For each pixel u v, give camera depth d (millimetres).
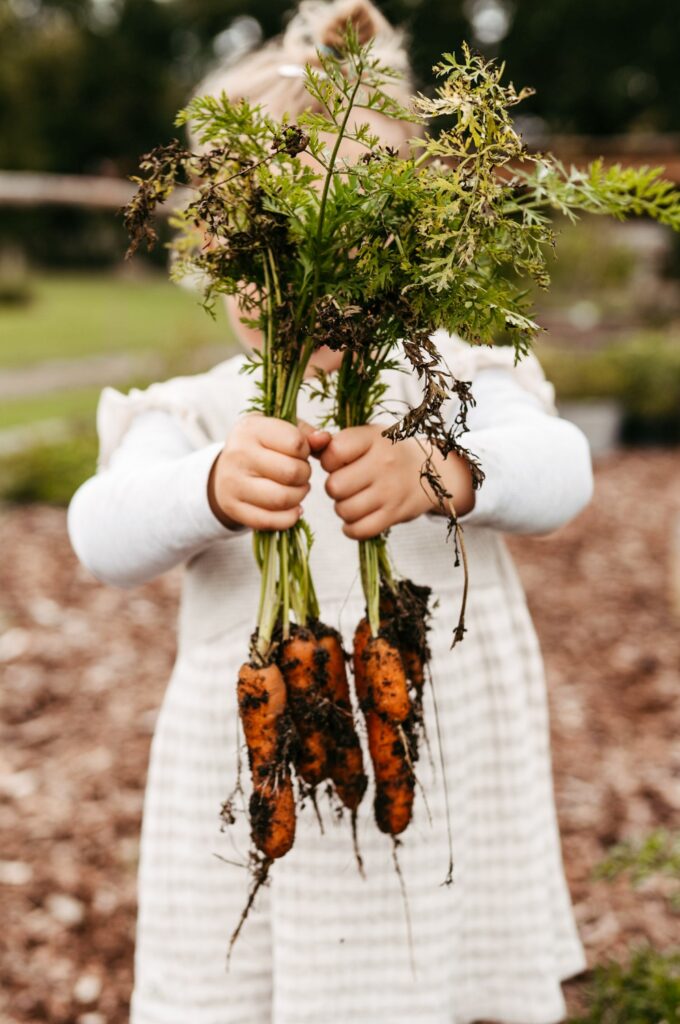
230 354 9328
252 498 1172
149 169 1062
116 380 11133
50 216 31578
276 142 1050
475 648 1468
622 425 8445
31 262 32375
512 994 1515
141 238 1078
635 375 8484
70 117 34406
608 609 4465
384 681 1195
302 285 1118
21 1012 2072
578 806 2805
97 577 1446
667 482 7055
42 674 3691
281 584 1199
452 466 1259
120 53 34781
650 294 14938
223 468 1201
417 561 1436
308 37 1474
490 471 1301
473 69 1004
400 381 1491
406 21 1557
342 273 1095
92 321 18812
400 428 1062
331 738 1205
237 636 1423
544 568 5078
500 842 1497
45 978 2164
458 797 1436
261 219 1081
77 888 2457
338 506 1204
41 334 16500
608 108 27375
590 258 13000
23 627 4094
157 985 1479
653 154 7602
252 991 1465
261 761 1171
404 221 1045
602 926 2262
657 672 3764
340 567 1414
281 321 1126
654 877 2406
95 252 32938
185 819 1450
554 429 1442
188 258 1178
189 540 1279
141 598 4508
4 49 32969
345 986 1417
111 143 35312
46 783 2945
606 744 3188
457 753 1432
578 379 8391
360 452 1189
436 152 1017
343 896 1406
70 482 5996
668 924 2266
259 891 1439
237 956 1452
